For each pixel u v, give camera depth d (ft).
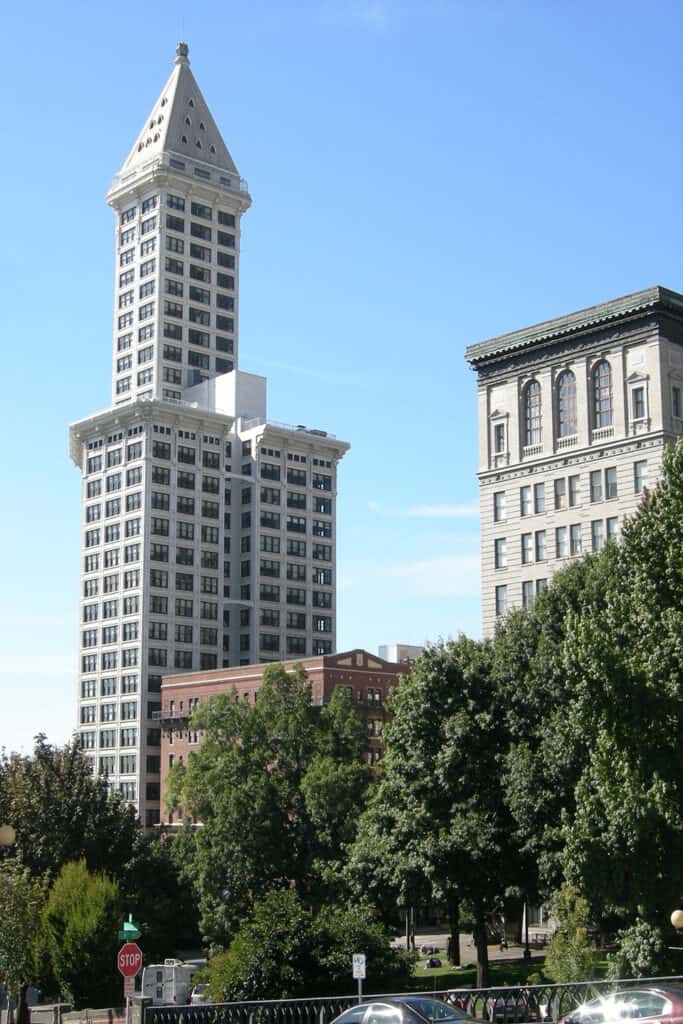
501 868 198.18
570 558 304.91
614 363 322.96
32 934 228.22
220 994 182.39
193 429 643.04
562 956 183.83
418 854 201.05
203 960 304.09
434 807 203.62
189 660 618.85
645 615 149.48
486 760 201.26
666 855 144.77
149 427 627.46
